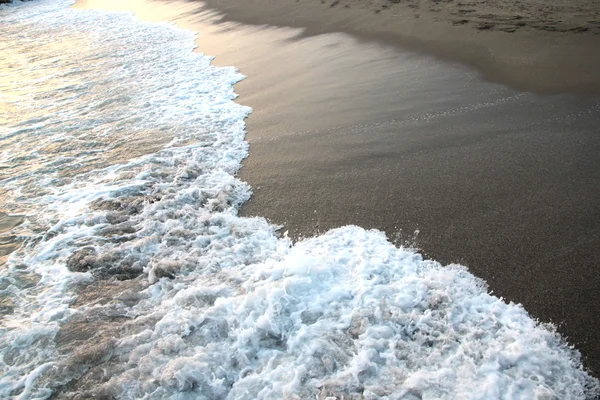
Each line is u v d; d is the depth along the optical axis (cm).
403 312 295
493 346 263
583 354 259
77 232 422
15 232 436
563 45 634
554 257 322
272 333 288
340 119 562
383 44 773
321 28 920
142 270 366
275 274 332
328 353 272
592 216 350
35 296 353
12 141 646
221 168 500
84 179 516
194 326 300
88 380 278
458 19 800
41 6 2048
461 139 478
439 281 313
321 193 434
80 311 332
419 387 246
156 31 1204
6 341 314
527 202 376
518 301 295
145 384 267
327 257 349
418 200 400
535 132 469
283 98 652
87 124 671
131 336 302
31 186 518
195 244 385
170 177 493
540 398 233
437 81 614
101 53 1070
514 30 710
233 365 274
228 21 1140
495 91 563
